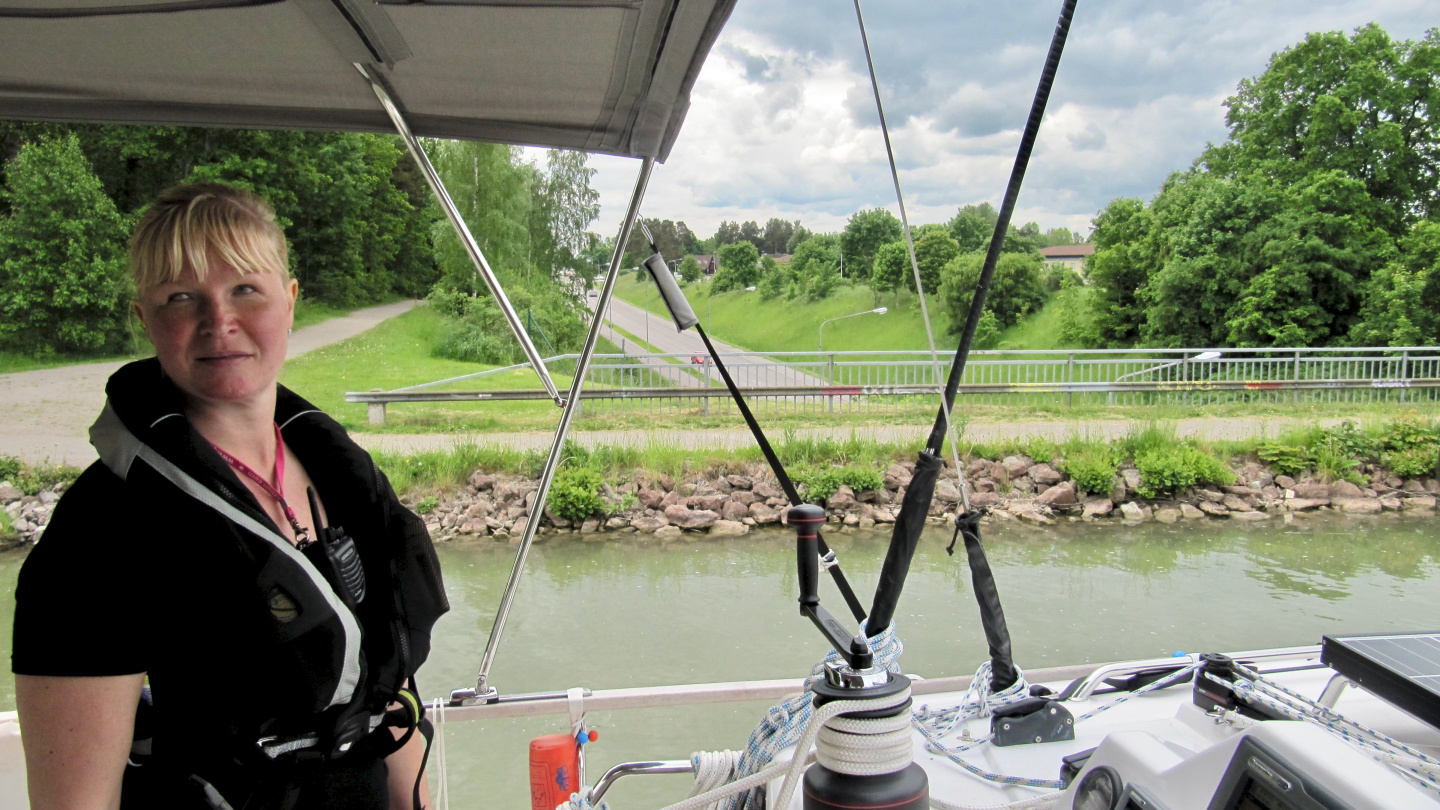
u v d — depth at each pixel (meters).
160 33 1.45
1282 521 12.91
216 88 1.69
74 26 1.42
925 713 1.42
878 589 1.02
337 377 28.62
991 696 1.39
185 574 0.98
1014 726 1.35
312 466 1.26
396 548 1.25
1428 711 1.06
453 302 38.41
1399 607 8.93
